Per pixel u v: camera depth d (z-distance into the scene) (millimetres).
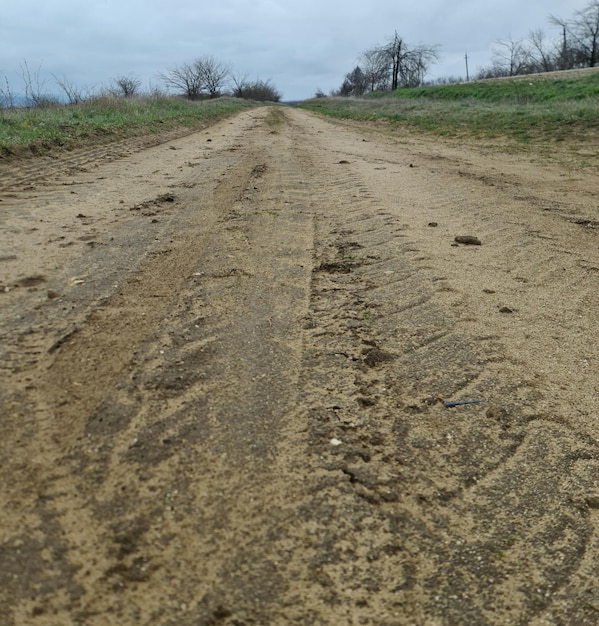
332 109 39688
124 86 31141
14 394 2578
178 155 11258
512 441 2641
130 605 1677
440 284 4344
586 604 1894
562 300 4176
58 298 3654
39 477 2111
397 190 8094
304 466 2348
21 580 1700
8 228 5219
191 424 2510
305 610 1741
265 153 12000
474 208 7004
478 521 2182
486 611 1828
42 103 17250
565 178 9562
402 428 2672
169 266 4402
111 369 2865
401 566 1946
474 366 3230
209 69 58750
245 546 1937
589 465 2521
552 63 60156
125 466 2217
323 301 3986
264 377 2955
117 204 6438
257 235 5418
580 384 3111
